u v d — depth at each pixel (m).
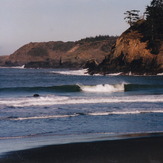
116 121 51.34
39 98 83.62
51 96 93.88
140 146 34.62
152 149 33.28
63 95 101.50
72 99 81.25
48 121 51.44
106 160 29.77
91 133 42.69
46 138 39.69
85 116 56.06
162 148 33.75
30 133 42.81
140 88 132.62
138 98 84.06
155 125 48.25
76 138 39.41
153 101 78.38
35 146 35.25
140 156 30.75
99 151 32.81
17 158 30.56
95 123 49.72
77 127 46.75
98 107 67.88
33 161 29.70
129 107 67.81
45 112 60.91
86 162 29.38
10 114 58.34
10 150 33.47
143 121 51.44
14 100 79.12
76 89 122.62
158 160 29.50
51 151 33.00
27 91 118.00
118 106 69.38
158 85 135.50
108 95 102.44
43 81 193.12
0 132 43.28
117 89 125.44
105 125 48.12
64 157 30.89
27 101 77.38
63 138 39.50
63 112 60.94
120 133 42.44
